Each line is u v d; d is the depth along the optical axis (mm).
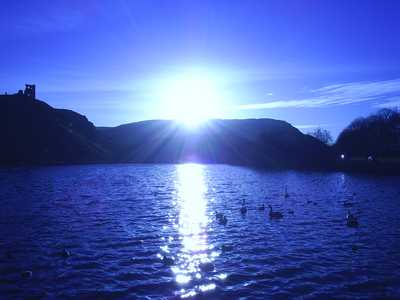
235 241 34969
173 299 22328
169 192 74312
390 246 33375
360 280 25297
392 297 22734
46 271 26672
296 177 114000
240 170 148500
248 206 56469
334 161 162875
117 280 25125
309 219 45781
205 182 97625
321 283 24781
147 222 43312
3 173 125812
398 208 54312
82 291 23359
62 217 45938
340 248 32812
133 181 99312
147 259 29391
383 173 127312
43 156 193500
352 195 69938
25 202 58375
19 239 35000
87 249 31953
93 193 71375
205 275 26078
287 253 31219
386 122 197875
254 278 25562
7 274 26078
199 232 38438
